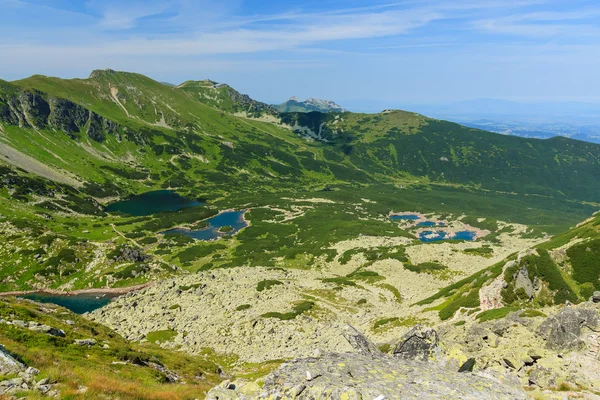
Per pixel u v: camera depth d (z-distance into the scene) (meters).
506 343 28.86
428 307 69.25
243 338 60.72
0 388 16.48
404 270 102.19
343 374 16.42
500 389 15.89
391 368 17.42
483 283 61.91
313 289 88.81
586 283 53.84
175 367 37.44
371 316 71.38
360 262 114.62
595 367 22.06
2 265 114.12
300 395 15.04
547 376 22.00
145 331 69.38
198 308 77.81
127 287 111.62
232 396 18.23
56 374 19.20
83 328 38.53
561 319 26.72
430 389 15.17
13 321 28.47
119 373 25.42
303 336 59.88
